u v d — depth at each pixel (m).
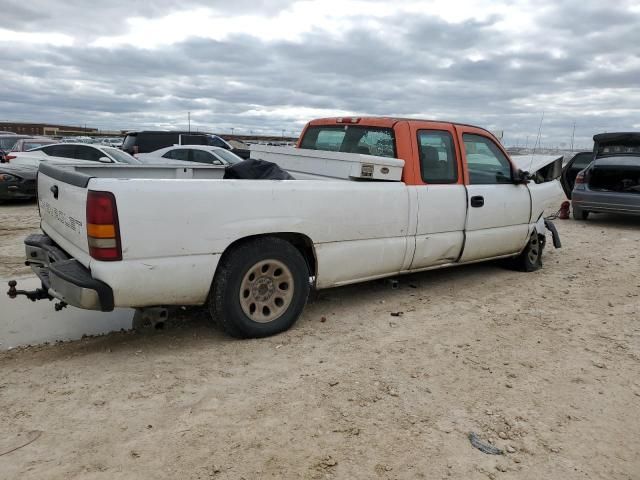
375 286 6.02
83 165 5.08
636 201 10.76
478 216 5.75
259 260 4.17
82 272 3.62
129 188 3.54
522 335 4.61
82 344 4.30
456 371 3.85
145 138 19.38
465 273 6.80
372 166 4.84
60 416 3.10
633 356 4.21
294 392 3.46
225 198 3.91
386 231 4.95
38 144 17.52
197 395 3.39
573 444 2.99
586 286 6.29
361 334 4.54
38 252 4.54
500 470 2.73
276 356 4.03
